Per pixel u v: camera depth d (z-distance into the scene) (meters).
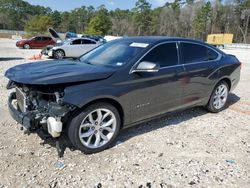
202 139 4.56
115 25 100.38
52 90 3.65
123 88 4.02
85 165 3.65
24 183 3.24
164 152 4.07
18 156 3.79
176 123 5.20
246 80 10.08
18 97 4.21
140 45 4.57
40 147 4.04
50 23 56.12
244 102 6.88
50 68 4.05
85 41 17.86
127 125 4.30
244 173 3.61
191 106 5.28
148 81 4.31
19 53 20.06
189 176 3.50
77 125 3.71
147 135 4.61
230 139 4.61
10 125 4.78
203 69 5.22
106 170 3.56
